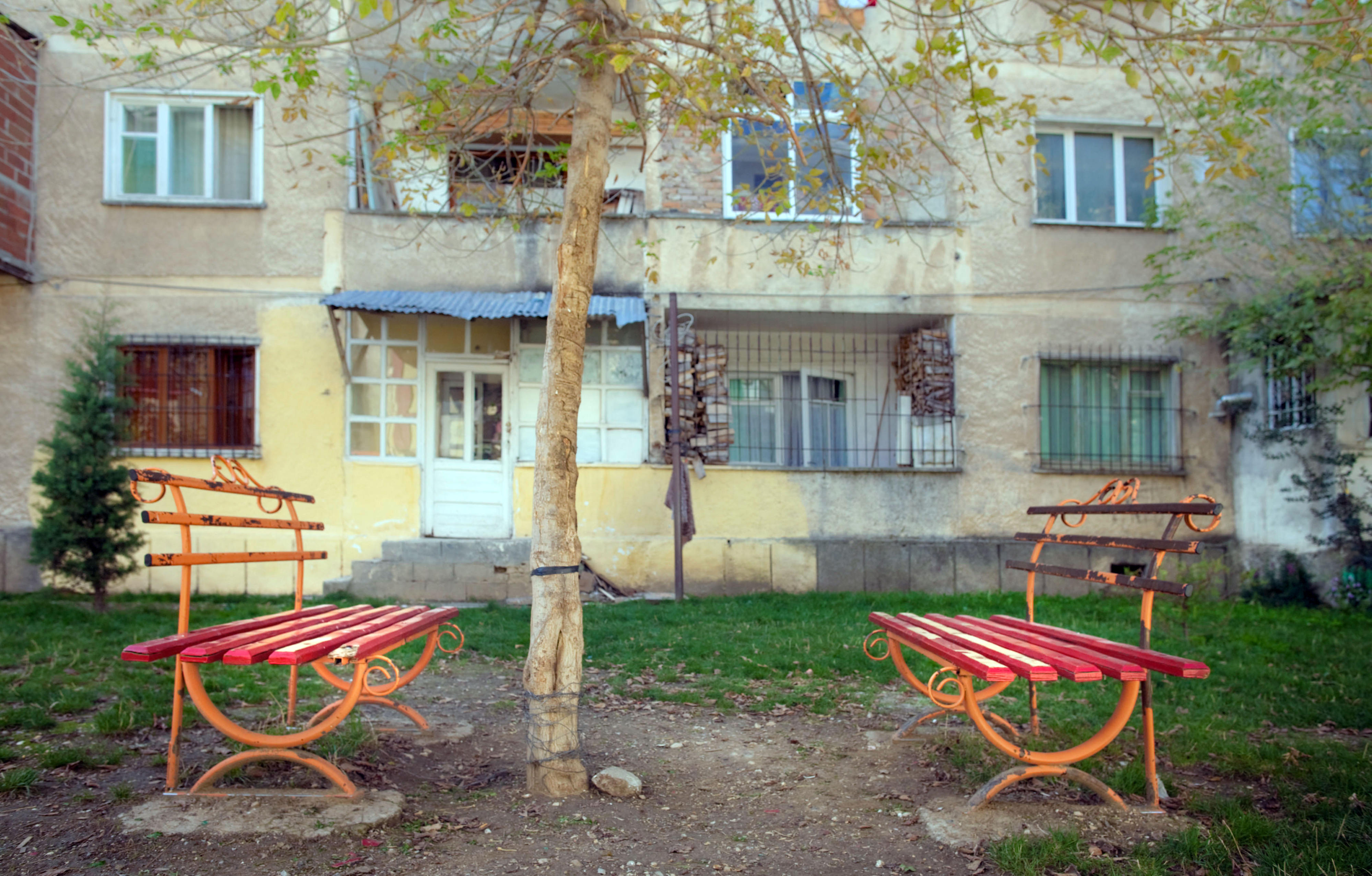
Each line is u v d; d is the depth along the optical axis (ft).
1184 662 9.80
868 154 20.62
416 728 14.89
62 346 32.50
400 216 34.37
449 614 14.96
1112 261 36.96
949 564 35.27
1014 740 14.43
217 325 33.37
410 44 33.12
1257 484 36.17
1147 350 36.96
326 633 11.78
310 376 33.68
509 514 35.22
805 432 38.55
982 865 9.66
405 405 34.68
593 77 13.43
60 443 26.50
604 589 33.45
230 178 34.37
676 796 11.94
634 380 35.60
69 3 32.32
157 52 19.07
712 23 19.54
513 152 36.06
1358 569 31.60
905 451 37.06
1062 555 35.88
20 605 25.99
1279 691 18.13
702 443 35.40
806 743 14.58
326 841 9.94
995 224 36.65
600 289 35.14
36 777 11.31
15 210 31.68
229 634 11.45
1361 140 32.07
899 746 14.29
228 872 9.16
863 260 36.04
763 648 22.16
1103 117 37.14
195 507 32.89
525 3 18.61
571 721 11.99
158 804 10.69
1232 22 21.74
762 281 35.68
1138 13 33.81
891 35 36.09
